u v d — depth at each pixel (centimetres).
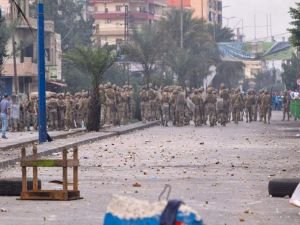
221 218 1658
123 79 10462
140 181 2380
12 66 9338
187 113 6875
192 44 11319
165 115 6769
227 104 6638
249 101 7462
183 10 11588
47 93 6116
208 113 6575
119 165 2938
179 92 6694
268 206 1841
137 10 17362
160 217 911
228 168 2806
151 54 9269
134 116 7375
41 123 4241
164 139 4669
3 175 2595
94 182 2352
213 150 3709
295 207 1825
